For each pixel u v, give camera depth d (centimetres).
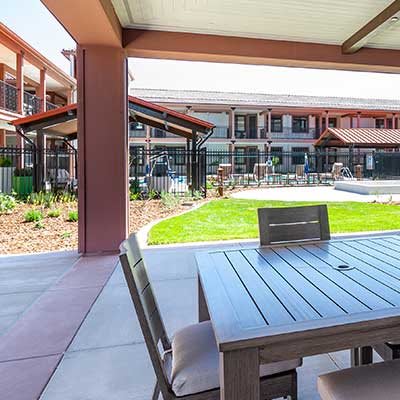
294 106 2328
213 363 136
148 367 195
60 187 1082
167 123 1044
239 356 104
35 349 216
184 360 140
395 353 152
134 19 419
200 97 2306
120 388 177
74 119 946
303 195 1152
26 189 984
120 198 451
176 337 162
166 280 341
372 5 393
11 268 385
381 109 2392
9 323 253
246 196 1121
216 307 124
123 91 445
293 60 491
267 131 2406
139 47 446
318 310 119
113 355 208
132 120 1119
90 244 448
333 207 853
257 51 476
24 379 186
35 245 497
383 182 1362
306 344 109
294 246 208
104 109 442
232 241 500
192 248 462
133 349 215
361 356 163
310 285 143
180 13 406
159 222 666
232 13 407
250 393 105
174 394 129
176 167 1512
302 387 174
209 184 1420
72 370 193
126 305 282
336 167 1712
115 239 452
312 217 227
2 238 536
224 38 466
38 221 643
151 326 146
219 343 101
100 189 446
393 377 122
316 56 495
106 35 400
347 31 459
